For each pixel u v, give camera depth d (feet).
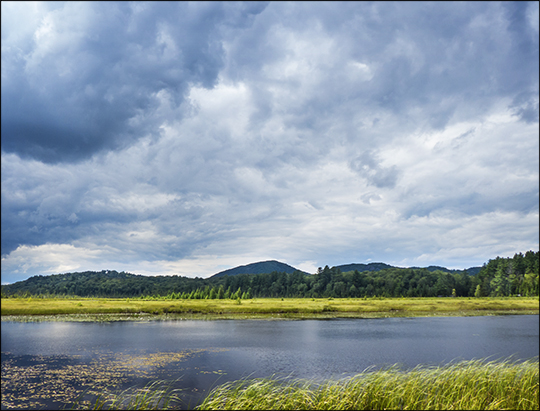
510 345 167.53
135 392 86.79
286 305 425.28
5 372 108.06
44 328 224.12
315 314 356.18
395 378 58.03
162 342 170.09
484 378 59.41
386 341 179.52
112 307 358.02
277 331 218.18
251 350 150.41
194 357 133.90
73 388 90.74
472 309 422.82
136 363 122.31
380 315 352.28
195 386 92.68
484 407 49.52
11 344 161.89
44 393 86.22
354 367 118.42
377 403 50.44
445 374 62.59
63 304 380.37
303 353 143.95
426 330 229.04
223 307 384.68
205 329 224.33
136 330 216.13
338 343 172.14
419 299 605.73
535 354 143.95
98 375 104.73
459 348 158.71
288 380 94.58
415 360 130.72
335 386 54.65
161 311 345.31
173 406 74.43
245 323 265.75
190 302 470.39
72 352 142.72
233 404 46.42
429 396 52.85
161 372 109.19
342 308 400.67
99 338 181.78
